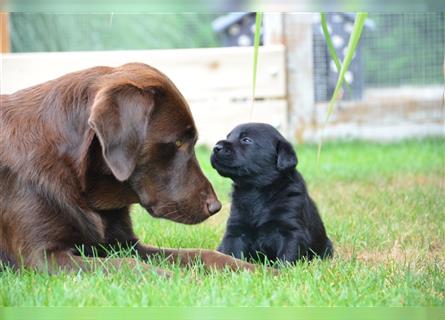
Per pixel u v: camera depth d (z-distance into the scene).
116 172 6.27
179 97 7.03
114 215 7.38
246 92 17.19
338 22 21.34
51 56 15.23
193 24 27.75
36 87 7.28
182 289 5.98
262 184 8.44
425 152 17.94
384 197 11.77
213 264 7.14
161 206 7.04
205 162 15.10
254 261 8.29
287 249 8.21
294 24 18.81
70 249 6.88
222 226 10.03
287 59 19.00
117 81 6.68
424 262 7.78
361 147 19.28
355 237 9.12
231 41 25.28
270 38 18.84
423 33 24.12
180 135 6.99
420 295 6.06
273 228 8.36
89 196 7.01
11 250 6.89
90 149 6.81
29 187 6.78
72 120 6.90
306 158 16.78
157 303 5.70
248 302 5.74
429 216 10.38
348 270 7.00
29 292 5.91
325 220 10.20
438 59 23.94
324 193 12.43
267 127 8.76
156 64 16.75
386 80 25.62
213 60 17.05
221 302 5.71
